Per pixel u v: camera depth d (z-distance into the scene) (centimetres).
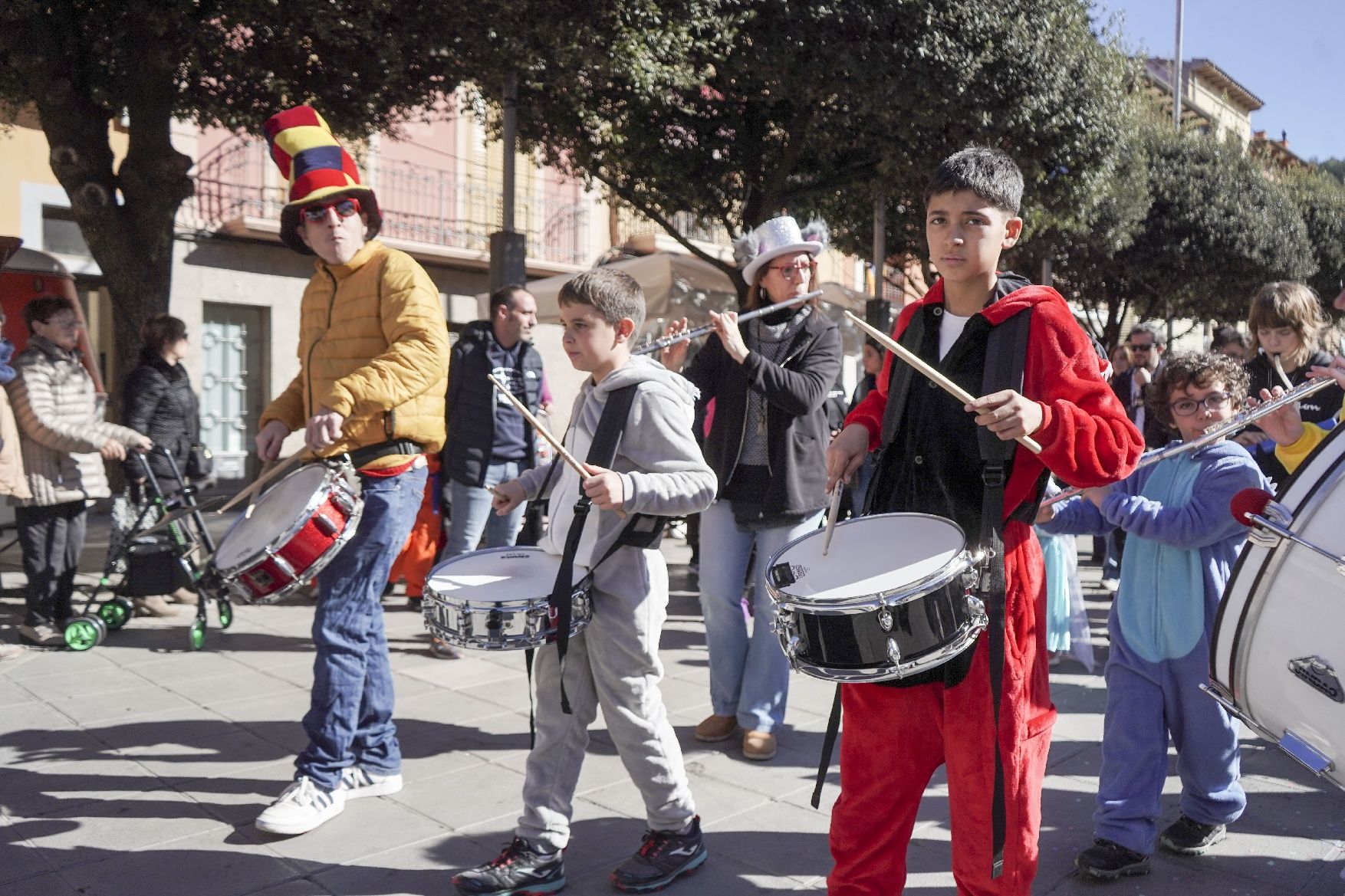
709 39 966
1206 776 310
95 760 392
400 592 741
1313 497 202
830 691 496
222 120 967
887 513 234
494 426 555
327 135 354
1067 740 427
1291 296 451
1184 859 313
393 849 317
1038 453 195
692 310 1114
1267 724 225
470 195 1811
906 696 221
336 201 338
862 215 1476
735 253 434
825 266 2366
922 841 327
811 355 403
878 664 201
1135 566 309
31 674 513
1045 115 1106
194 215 1505
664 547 988
